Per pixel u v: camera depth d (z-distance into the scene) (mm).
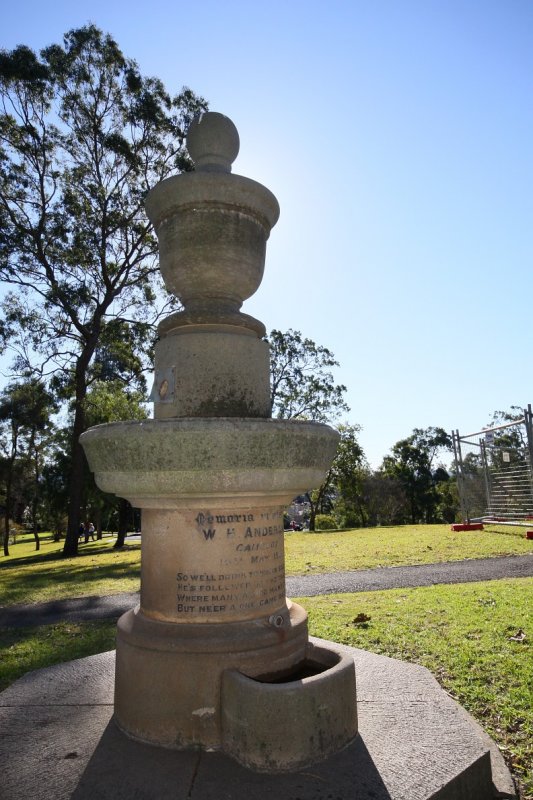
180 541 2947
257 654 2809
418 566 9375
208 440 2586
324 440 2928
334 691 2689
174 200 3340
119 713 2990
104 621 6562
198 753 2697
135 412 21875
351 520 46406
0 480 35625
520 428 16109
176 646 2799
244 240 3381
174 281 3453
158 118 19844
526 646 4332
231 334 3248
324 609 6152
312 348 32219
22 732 2982
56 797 2373
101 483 3070
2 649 5375
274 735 2535
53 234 20078
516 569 8477
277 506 3143
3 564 23297
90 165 20406
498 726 3127
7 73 18281
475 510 16172
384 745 2719
